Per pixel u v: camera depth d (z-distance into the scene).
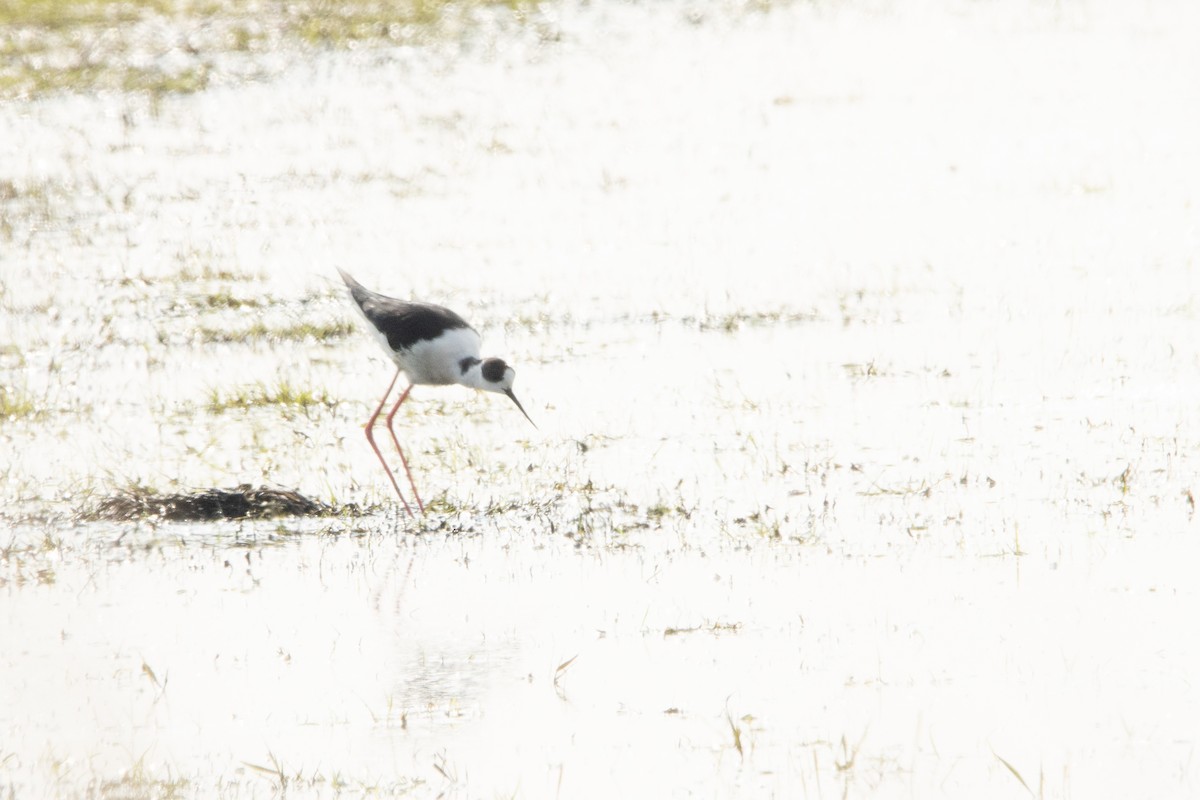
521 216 22.11
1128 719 8.85
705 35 35.72
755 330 17.19
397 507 12.63
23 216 22.23
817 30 36.34
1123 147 24.98
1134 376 15.27
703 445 13.77
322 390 15.62
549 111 28.84
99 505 12.58
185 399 15.49
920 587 10.70
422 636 10.16
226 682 9.56
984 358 15.99
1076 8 38.31
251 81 31.11
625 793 8.17
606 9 38.03
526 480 13.06
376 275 19.44
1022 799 8.05
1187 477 12.59
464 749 8.67
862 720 8.90
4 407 14.95
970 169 24.06
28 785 8.27
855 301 18.03
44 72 31.28
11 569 11.47
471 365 13.64
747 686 9.32
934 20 37.41
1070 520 11.81
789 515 12.05
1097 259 19.31
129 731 8.91
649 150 25.86
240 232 21.42
